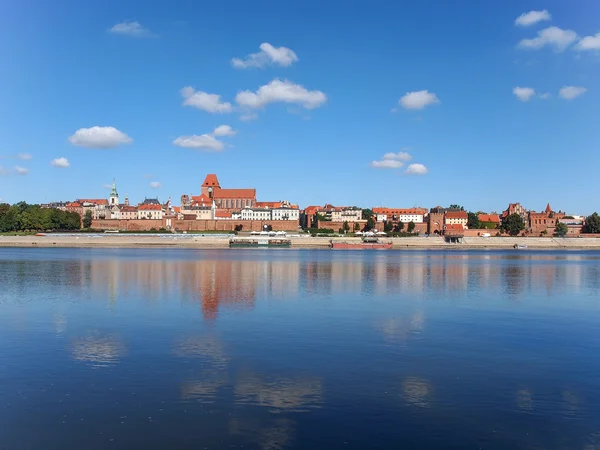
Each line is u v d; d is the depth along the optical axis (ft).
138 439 74.49
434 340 133.69
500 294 225.56
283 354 117.91
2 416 82.02
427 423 80.38
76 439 74.49
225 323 152.56
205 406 86.12
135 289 227.61
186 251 593.01
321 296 211.82
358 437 75.46
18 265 356.79
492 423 80.69
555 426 79.92
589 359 116.88
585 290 242.37
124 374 102.42
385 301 200.13
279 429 77.71
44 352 118.83
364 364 110.52
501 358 116.78
